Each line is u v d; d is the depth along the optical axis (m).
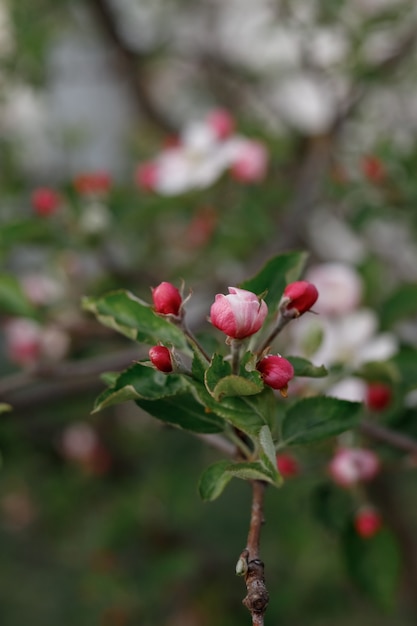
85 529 1.31
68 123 1.33
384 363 0.57
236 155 0.83
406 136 1.07
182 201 0.84
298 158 1.04
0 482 1.33
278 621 1.17
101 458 1.33
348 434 0.60
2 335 1.06
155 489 1.23
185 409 0.49
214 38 1.29
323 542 1.19
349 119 1.01
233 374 0.45
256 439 0.47
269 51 1.18
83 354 0.84
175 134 1.30
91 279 0.88
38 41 1.12
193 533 1.27
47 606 1.36
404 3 1.01
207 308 0.80
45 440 1.31
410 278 1.07
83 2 1.19
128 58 1.26
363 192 0.93
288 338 0.69
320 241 1.14
